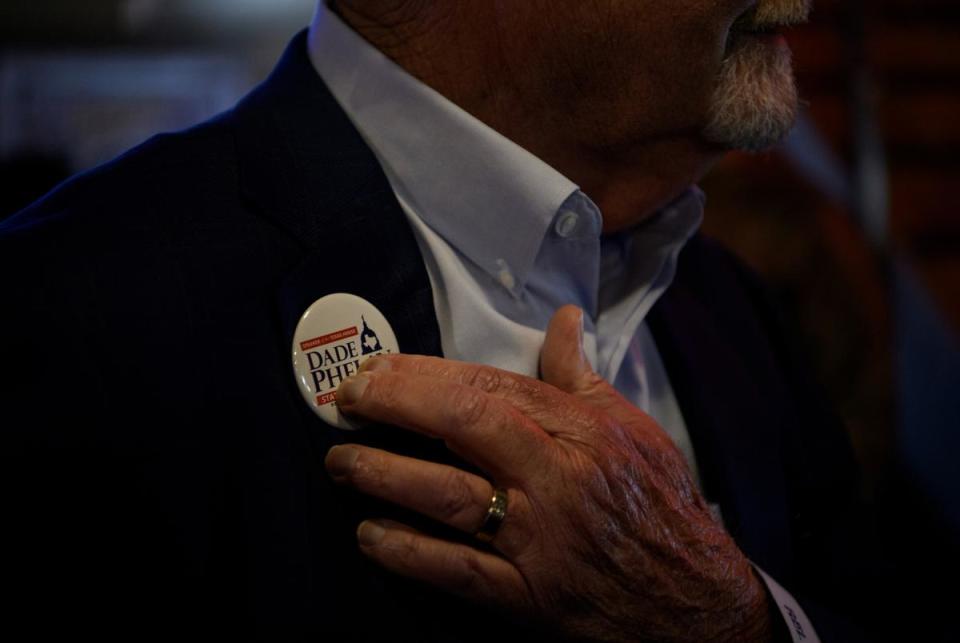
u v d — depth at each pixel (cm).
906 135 298
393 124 86
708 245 109
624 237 95
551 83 84
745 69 84
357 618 80
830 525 105
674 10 81
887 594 103
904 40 308
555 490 80
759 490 97
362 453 79
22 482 76
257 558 79
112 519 78
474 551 80
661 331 99
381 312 83
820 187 213
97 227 81
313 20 91
